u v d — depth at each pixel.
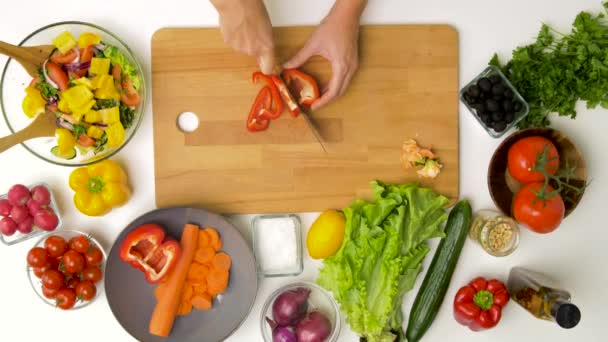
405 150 0.93
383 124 0.93
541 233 0.90
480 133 0.95
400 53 0.92
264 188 0.93
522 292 0.93
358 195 0.94
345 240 0.90
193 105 0.92
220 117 0.92
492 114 0.89
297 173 0.93
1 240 0.92
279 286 0.95
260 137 0.93
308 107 0.92
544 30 0.90
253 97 0.92
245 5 0.77
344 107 0.93
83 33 0.90
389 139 0.93
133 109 0.90
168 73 0.91
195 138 0.92
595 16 0.95
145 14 0.92
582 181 0.91
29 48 0.86
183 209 0.91
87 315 0.94
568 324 0.86
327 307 0.95
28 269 0.91
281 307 0.91
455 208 0.92
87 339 0.95
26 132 0.84
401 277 0.92
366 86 0.93
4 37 0.92
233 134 0.92
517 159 0.89
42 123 0.85
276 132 0.93
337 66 0.88
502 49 0.94
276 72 0.91
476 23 0.94
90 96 0.86
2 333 0.94
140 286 0.92
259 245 0.93
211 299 0.93
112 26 0.92
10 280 0.94
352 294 0.91
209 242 0.91
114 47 0.88
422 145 0.94
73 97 0.85
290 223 0.93
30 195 0.90
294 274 0.94
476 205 0.96
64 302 0.89
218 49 0.91
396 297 0.93
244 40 0.81
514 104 0.89
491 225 0.90
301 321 0.93
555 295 0.88
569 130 0.96
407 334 0.94
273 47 0.82
